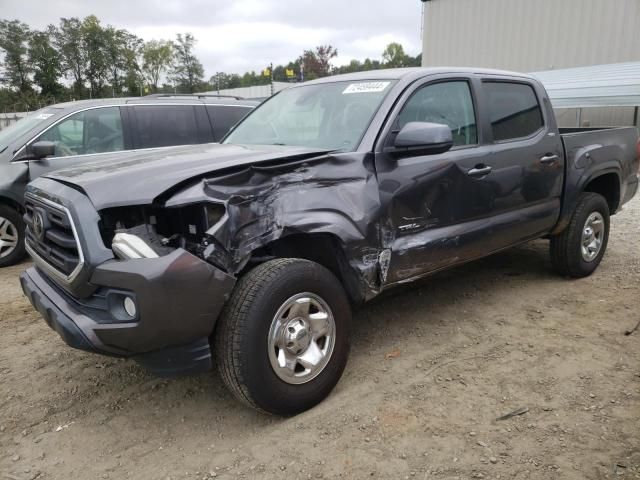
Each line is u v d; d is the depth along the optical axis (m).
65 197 2.81
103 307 2.71
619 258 6.04
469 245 4.05
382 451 2.76
